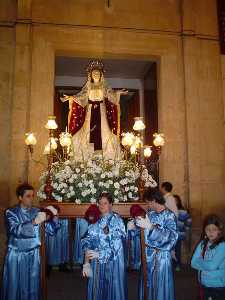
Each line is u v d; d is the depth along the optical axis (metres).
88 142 9.12
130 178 6.02
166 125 9.73
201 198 9.49
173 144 9.67
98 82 9.54
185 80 9.85
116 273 4.66
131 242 7.57
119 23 9.88
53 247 8.08
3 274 4.88
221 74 10.19
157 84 10.21
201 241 4.36
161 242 4.57
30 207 5.16
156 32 10.00
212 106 10.02
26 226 4.81
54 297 6.25
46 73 9.39
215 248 4.17
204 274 4.19
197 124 9.72
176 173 9.57
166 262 4.64
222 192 9.74
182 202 9.48
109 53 9.84
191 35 10.03
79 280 7.41
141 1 10.07
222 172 9.82
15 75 9.17
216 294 4.09
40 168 8.95
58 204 5.26
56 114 14.23
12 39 9.44
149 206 5.03
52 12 9.62
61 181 5.83
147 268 4.67
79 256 8.30
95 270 4.66
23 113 9.09
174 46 10.05
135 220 4.61
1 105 9.20
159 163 9.83
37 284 4.91
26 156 8.98
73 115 9.26
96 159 6.50
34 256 4.95
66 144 7.84
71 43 9.59
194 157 9.58
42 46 9.47
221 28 10.31
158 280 4.59
